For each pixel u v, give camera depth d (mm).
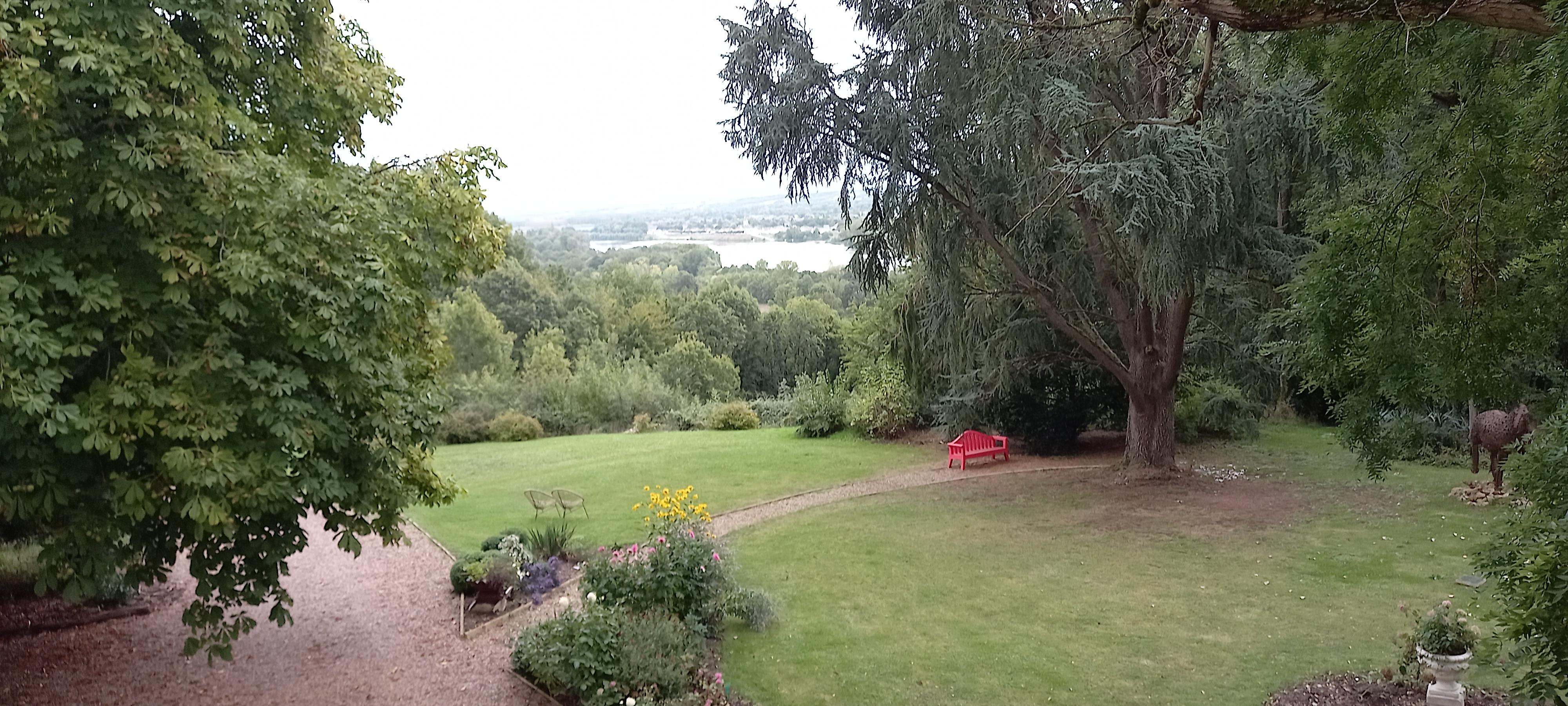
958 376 16656
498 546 9977
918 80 12156
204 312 5285
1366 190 10859
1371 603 7941
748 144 12656
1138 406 14305
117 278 4891
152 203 4680
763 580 9414
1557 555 3713
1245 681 6410
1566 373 6734
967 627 7773
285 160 5590
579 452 20609
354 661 7500
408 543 8781
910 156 12375
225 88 5914
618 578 7703
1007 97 10750
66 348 4527
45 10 4477
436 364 7633
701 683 6586
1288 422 19594
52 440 4805
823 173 12836
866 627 7852
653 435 23531
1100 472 14859
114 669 7332
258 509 5145
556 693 6660
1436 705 5598
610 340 47312
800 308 54031
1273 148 10961
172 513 5168
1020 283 13453
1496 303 6172
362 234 5559
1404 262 6273
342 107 6949
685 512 8992
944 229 13234
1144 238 10359
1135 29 6922
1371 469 7188
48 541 7676
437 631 8180
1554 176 5828
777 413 27406
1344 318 6500
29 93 4266
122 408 4625
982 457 17234
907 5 12242
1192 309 13789
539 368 32250
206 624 6016
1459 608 7609
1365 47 6078
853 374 22422
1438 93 7977
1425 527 10422
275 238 4938
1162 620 7746
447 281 6992
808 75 12008
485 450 22078
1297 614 7750
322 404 5621
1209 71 5613
